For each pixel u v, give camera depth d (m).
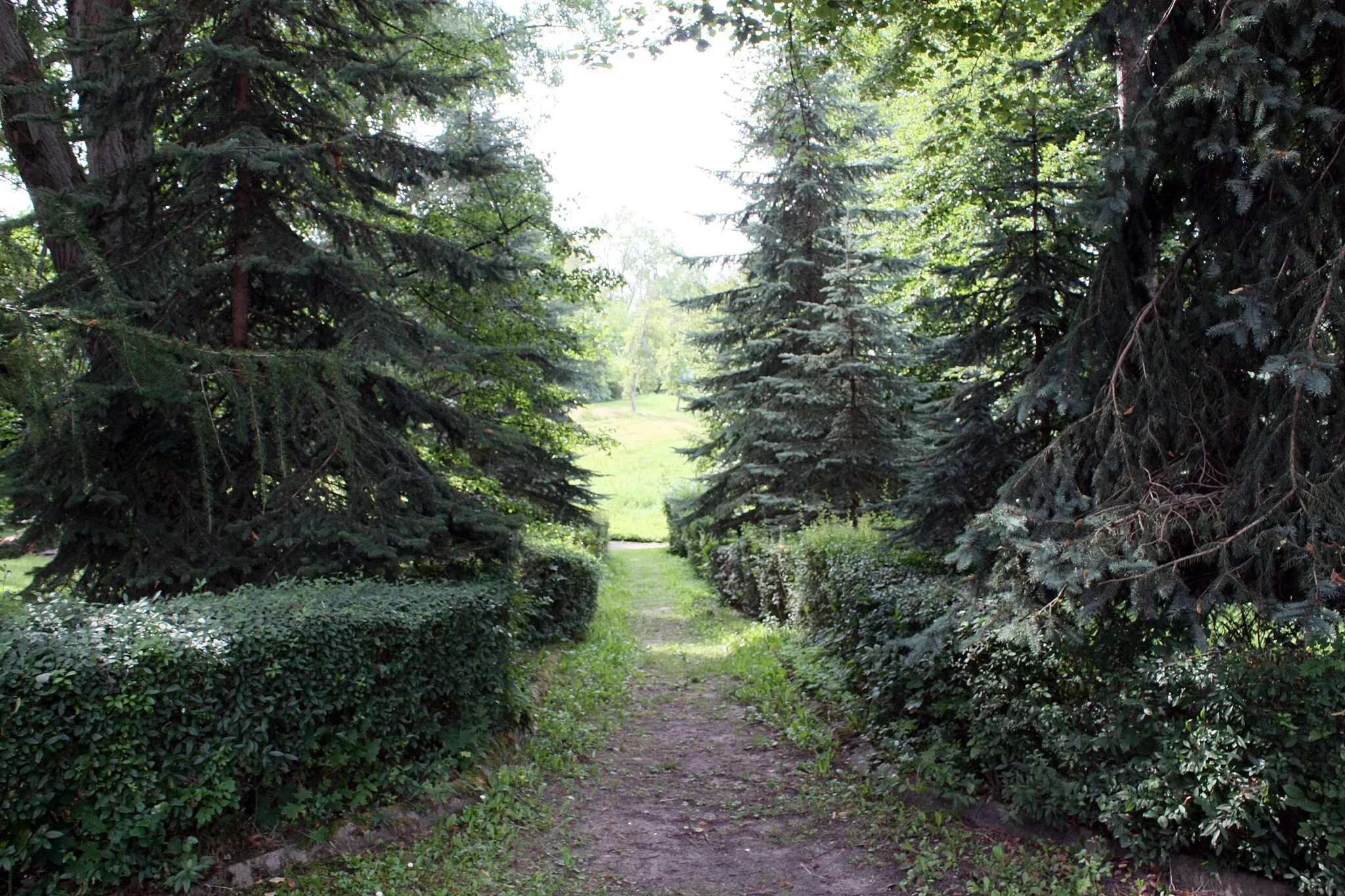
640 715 8.49
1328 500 3.98
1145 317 5.09
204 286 6.95
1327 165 4.41
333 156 7.11
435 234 10.09
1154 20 5.17
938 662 5.91
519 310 11.27
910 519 7.96
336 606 5.23
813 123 15.58
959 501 7.24
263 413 6.46
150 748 4.14
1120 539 4.40
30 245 8.26
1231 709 3.96
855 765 6.37
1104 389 5.12
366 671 5.16
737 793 6.24
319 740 5.00
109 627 4.29
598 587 14.90
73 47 6.48
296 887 4.40
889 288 14.55
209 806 4.31
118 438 6.22
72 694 3.88
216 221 6.97
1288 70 4.33
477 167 7.54
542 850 5.23
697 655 11.66
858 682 7.56
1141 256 5.57
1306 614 3.67
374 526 6.67
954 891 4.45
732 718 8.27
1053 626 4.51
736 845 5.34
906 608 6.45
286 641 4.67
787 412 14.70
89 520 6.09
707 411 17.25
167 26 6.64
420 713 5.61
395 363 6.93
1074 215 5.79
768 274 16.56
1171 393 4.91
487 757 6.24
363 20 7.88
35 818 3.76
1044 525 4.82
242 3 6.62
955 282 8.24
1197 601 4.10
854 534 10.12
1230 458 4.88
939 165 13.63
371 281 6.83
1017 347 7.75
